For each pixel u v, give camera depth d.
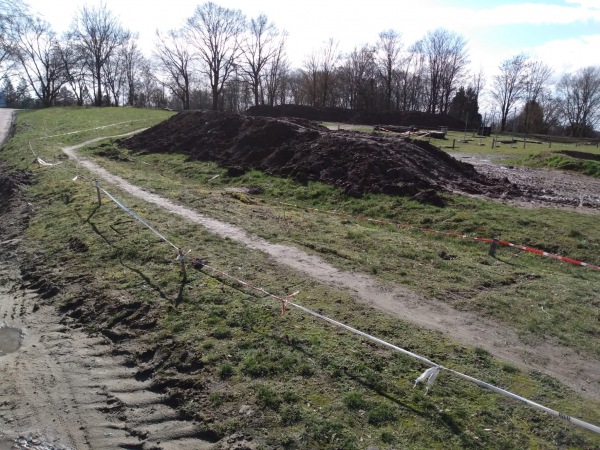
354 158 17.22
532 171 24.61
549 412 5.00
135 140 26.97
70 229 12.33
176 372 6.50
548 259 10.82
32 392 6.52
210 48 66.81
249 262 9.71
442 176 17.69
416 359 6.41
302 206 15.09
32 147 26.11
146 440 5.47
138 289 8.77
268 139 20.80
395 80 84.12
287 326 7.20
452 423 5.27
